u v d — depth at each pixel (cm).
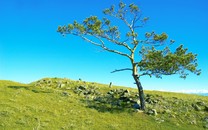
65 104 5256
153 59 5228
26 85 6384
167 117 5134
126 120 4847
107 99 5812
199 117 5291
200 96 7000
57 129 4112
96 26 5538
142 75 5419
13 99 5050
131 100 5709
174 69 5144
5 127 3906
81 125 4388
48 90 6028
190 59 5175
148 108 5428
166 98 6178
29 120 4262
